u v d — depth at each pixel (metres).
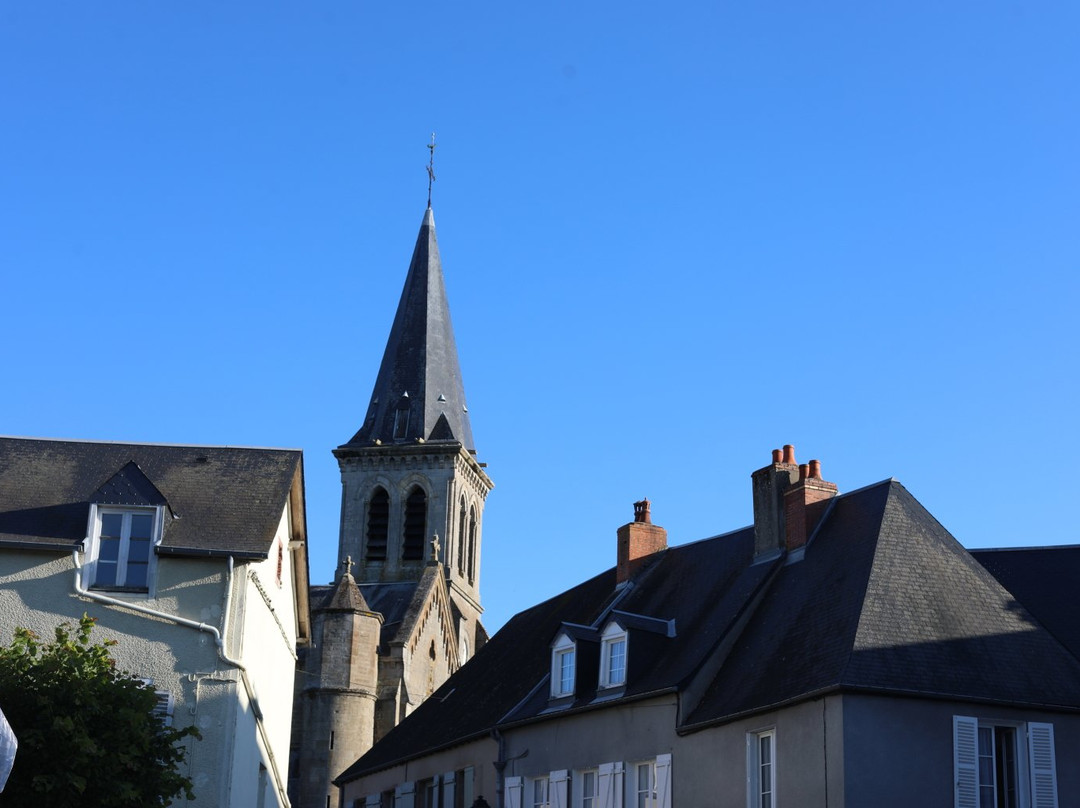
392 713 72.94
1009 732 26.66
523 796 35.59
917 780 25.38
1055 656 27.67
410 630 75.94
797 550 32.38
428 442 89.62
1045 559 33.28
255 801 31.67
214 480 30.72
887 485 31.23
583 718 33.78
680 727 30.09
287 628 36.09
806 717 26.45
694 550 37.91
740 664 30.30
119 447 31.39
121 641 28.00
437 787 40.97
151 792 22.58
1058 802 26.12
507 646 46.59
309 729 67.81
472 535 93.81
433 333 93.62
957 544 29.94
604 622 35.50
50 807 21.34
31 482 29.94
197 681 27.81
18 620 27.92
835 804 25.14
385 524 89.38
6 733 8.98
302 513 34.16
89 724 22.08
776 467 33.78
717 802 28.50
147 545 28.91
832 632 27.75
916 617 27.47
